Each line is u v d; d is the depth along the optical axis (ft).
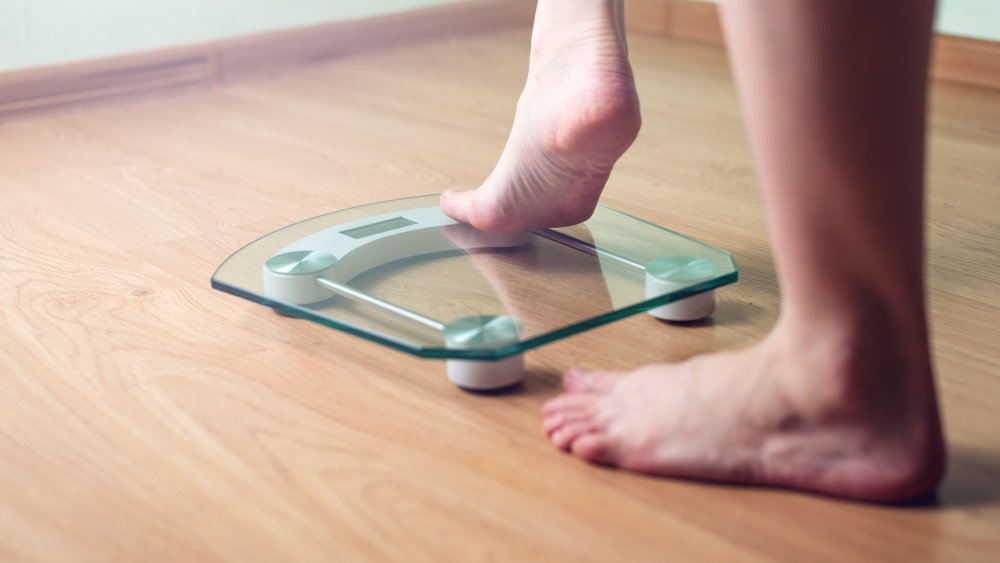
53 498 3.53
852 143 3.25
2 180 5.49
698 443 3.56
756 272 4.58
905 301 3.37
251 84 7.13
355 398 3.89
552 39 4.25
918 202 3.33
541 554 3.36
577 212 4.47
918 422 3.43
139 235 4.92
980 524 3.43
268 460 3.65
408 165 5.66
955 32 7.16
